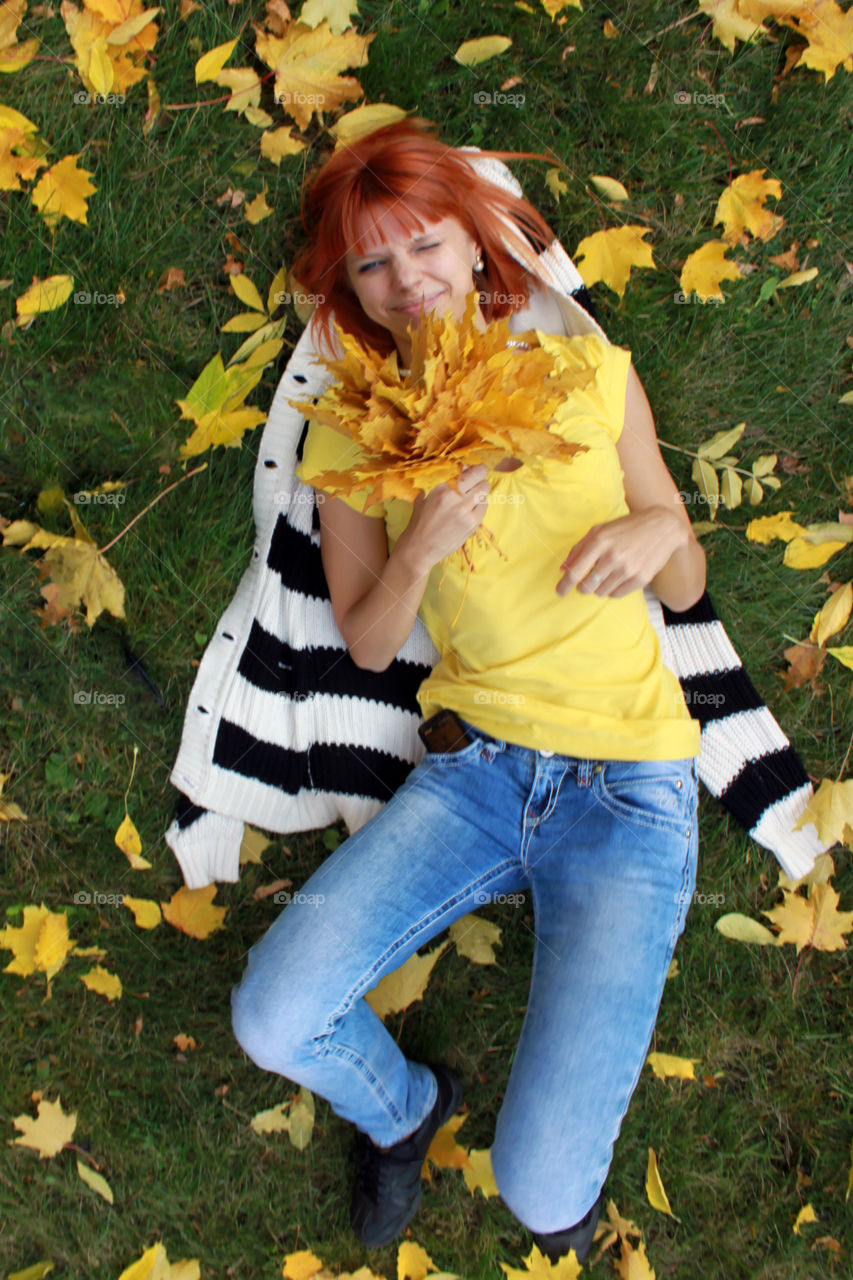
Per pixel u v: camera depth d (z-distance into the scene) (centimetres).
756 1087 138
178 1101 139
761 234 135
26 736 140
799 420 138
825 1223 135
